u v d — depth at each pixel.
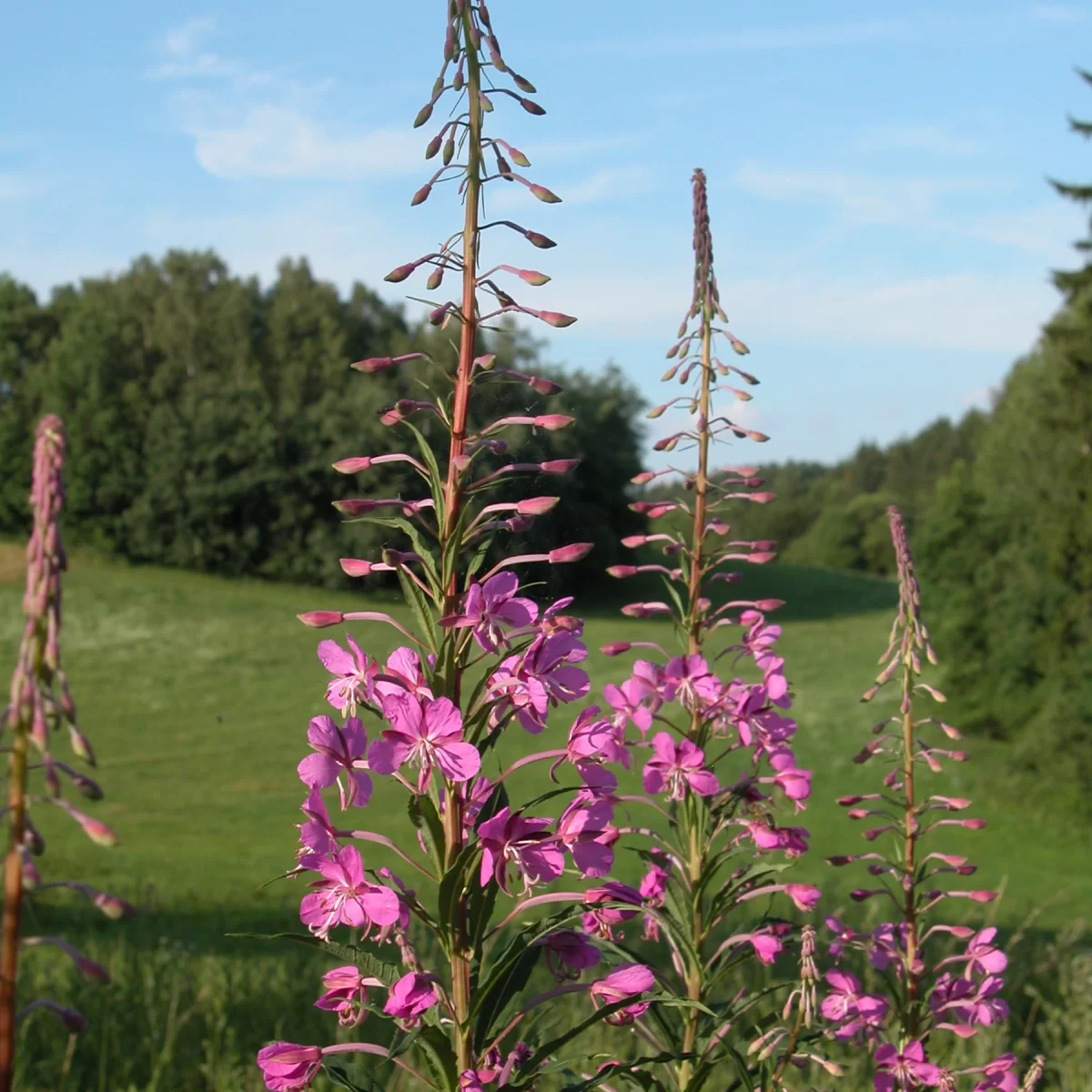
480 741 2.64
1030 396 36.09
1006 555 32.53
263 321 76.00
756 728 3.54
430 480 2.67
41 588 1.44
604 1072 2.59
